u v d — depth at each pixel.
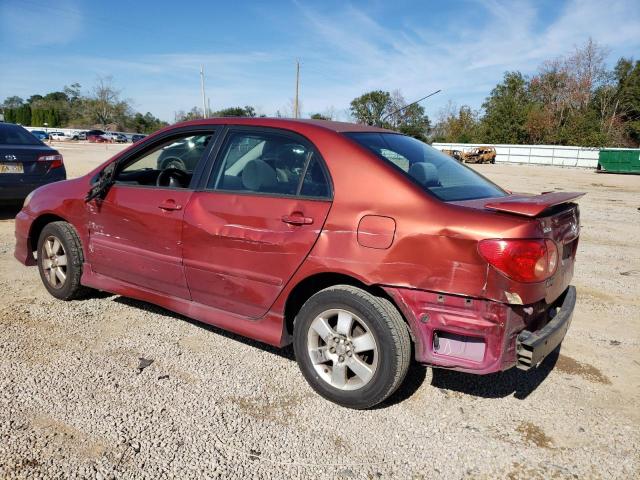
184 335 4.08
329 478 2.54
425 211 2.87
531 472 2.64
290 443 2.79
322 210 3.12
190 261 3.66
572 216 3.35
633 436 2.97
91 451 2.65
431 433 2.94
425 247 2.82
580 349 4.15
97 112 108.31
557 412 3.20
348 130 3.50
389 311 2.94
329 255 3.06
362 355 3.11
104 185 4.15
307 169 3.29
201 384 3.35
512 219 2.73
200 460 2.62
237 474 2.54
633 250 8.03
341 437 2.87
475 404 3.26
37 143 8.44
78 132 76.81
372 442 2.84
